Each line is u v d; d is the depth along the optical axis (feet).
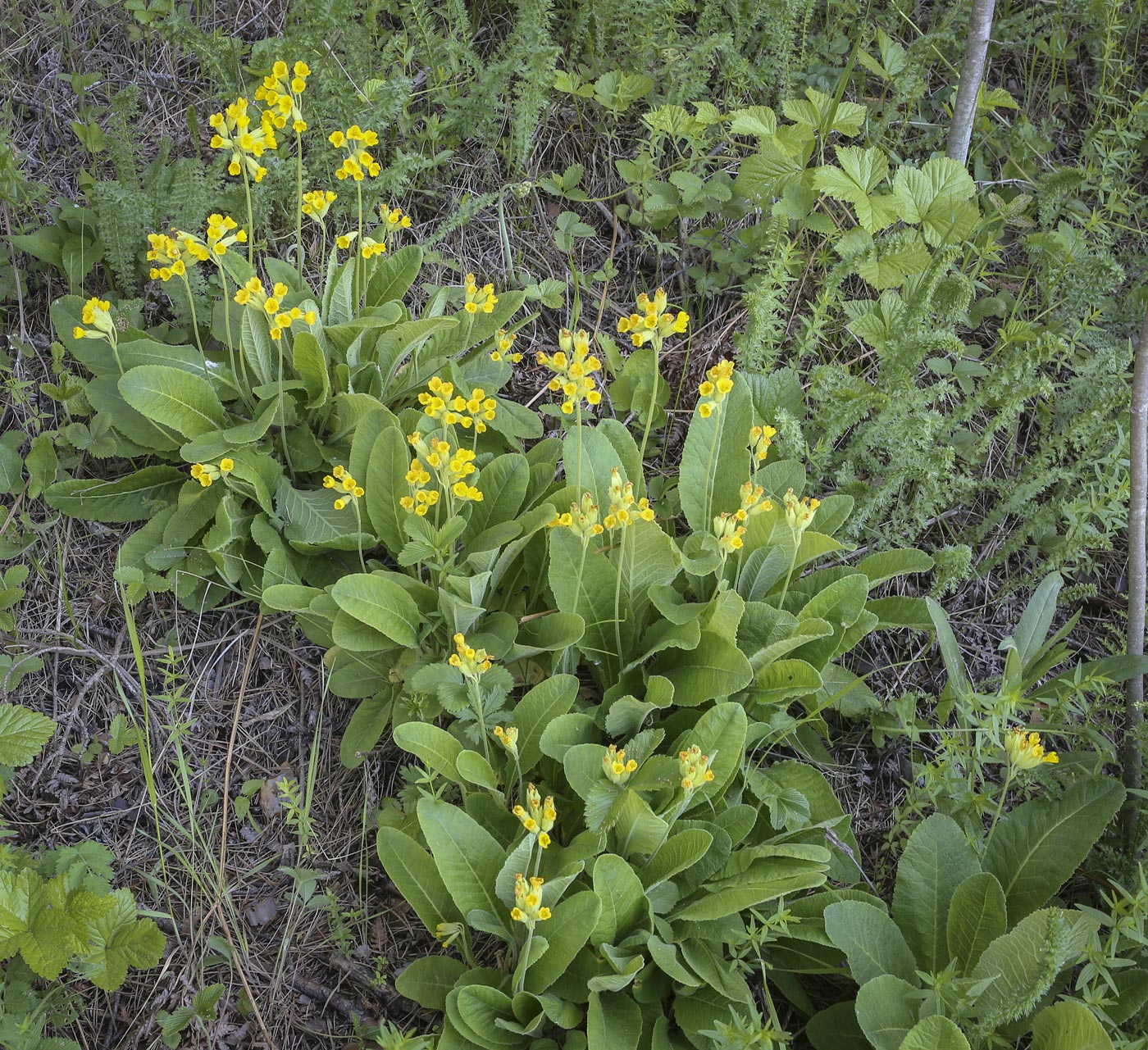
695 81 3.94
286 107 2.92
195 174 3.39
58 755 2.88
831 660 3.18
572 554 2.88
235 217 3.53
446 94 3.82
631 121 4.15
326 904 2.72
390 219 3.28
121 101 3.42
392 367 3.23
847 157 3.50
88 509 3.04
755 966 2.71
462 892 2.54
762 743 2.98
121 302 3.29
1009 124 4.32
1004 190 4.18
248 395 3.21
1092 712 3.04
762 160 3.64
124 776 2.88
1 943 2.49
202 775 2.90
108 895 2.52
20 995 2.57
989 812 3.01
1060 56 4.26
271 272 3.30
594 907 2.41
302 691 3.02
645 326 2.71
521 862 2.49
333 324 3.26
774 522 2.96
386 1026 2.64
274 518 3.01
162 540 2.97
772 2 3.95
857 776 3.11
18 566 3.01
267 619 3.07
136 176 3.47
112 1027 2.64
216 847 2.83
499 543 2.86
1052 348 3.24
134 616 3.04
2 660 2.90
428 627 2.88
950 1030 2.31
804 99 4.18
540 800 2.40
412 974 2.56
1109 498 3.26
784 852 2.54
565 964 2.42
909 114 4.17
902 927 2.71
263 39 3.94
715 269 3.93
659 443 3.59
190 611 3.05
